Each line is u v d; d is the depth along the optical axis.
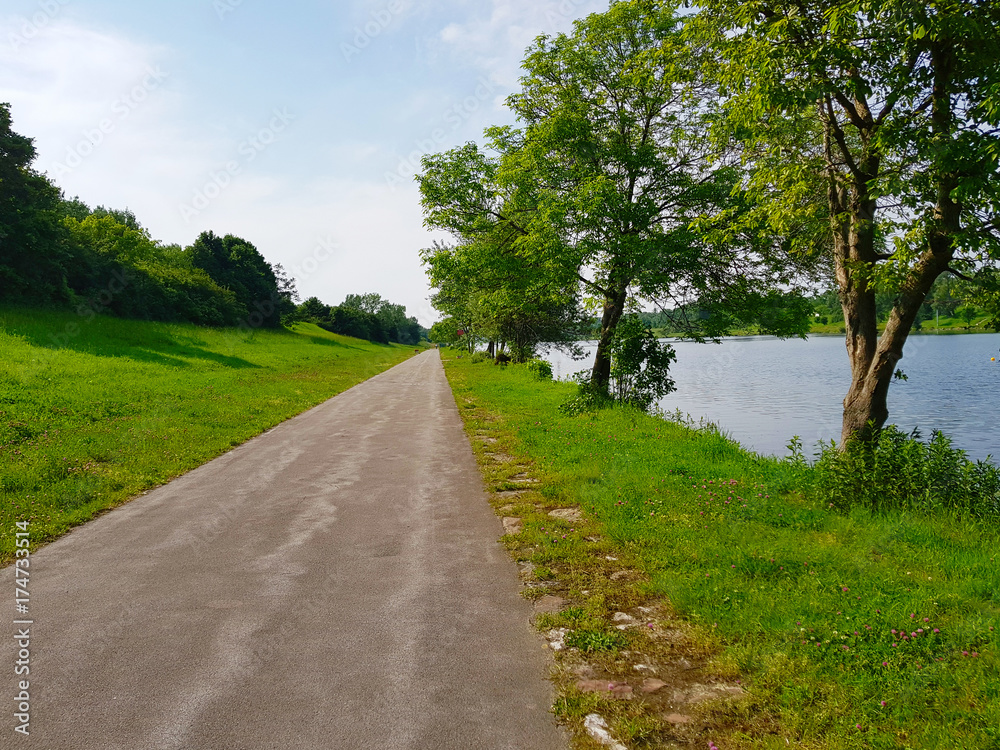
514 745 3.12
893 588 4.80
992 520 6.33
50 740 3.10
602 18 15.24
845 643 4.04
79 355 22.25
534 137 15.48
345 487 8.61
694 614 4.55
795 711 3.36
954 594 4.64
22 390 14.60
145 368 22.91
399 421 15.53
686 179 15.30
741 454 10.37
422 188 17.42
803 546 5.82
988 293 7.35
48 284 32.41
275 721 3.29
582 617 4.55
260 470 9.72
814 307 15.61
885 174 6.71
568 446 11.12
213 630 4.34
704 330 16.61
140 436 11.62
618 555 5.89
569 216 14.48
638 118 16.11
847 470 7.28
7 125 33.66
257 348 43.03
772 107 7.45
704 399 23.97
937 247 6.96
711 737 3.19
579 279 16.28
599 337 18.05
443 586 5.17
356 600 4.88
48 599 4.85
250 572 5.45
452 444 12.11
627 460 9.54
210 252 70.94
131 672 3.77
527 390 23.45
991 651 3.84
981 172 6.08
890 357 7.56
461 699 3.53
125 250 48.56
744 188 10.21
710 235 9.12
